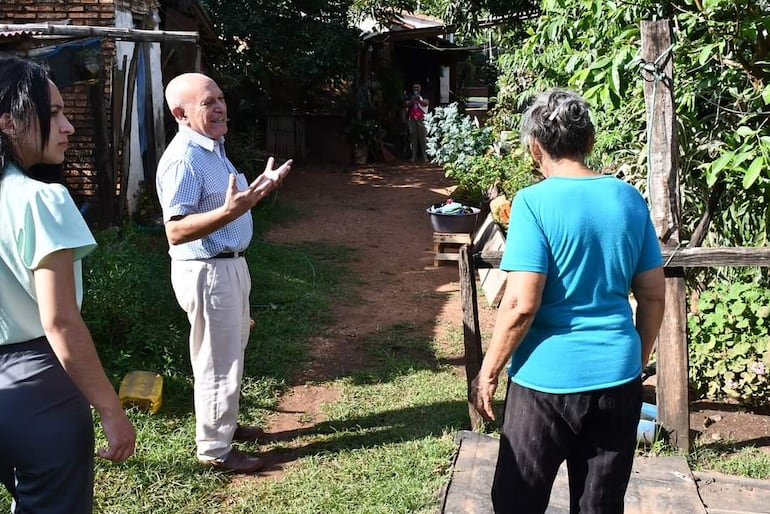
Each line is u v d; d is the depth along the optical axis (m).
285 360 5.09
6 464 2.01
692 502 3.24
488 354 2.29
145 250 7.58
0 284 1.93
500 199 7.59
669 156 3.54
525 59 6.30
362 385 4.70
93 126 8.27
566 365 2.22
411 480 3.49
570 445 2.31
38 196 1.88
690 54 4.21
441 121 11.23
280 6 14.54
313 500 3.35
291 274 7.29
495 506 2.41
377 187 12.88
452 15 13.80
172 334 5.09
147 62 9.00
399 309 6.34
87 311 4.86
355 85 16.00
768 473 3.51
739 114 4.04
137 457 3.65
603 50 4.62
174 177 3.23
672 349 3.64
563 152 2.30
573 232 2.18
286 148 15.35
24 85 1.93
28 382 1.96
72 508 2.03
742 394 4.04
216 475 3.56
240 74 14.54
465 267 3.81
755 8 3.91
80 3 8.17
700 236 3.89
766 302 4.05
